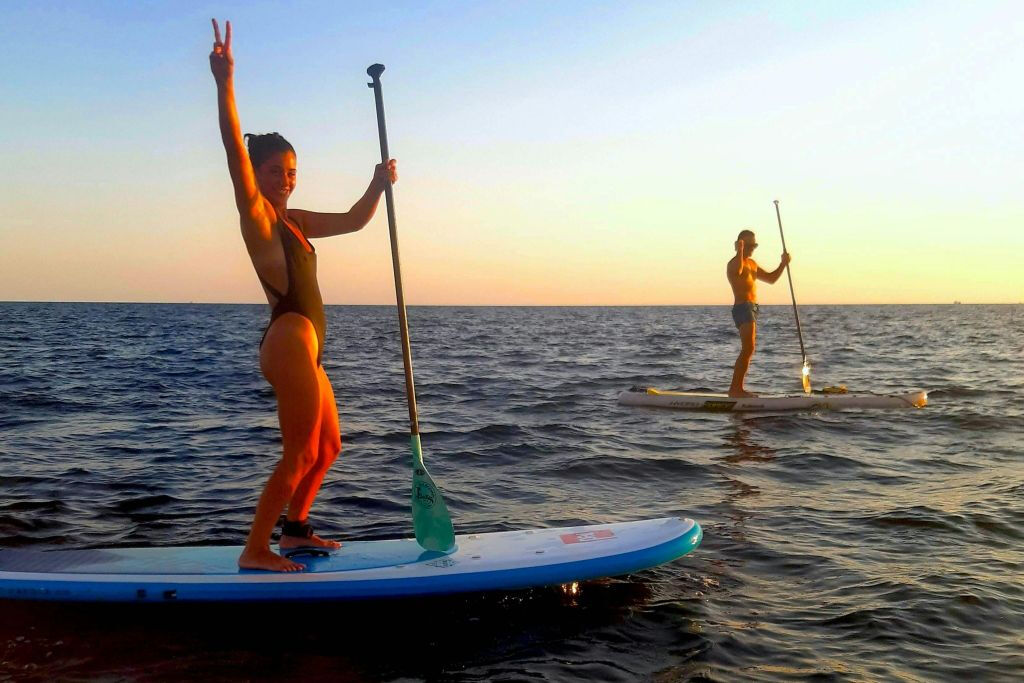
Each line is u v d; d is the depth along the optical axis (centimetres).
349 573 367
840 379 1602
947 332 4309
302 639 338
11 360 1928
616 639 342
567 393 1339
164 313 9544
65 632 341
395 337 3788
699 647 334
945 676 309
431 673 311
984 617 365
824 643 339
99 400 1193
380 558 387
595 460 740
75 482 632
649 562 394
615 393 1338
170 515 539
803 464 722
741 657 326
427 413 1084
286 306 366
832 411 1049
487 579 370
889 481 654
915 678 307
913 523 518
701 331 4650
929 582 407
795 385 1489
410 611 365
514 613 366
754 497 600
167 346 2788
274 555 374
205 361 2084
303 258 370
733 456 762
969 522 520
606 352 2605
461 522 533
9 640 334
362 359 2233
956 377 1616
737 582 410
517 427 945
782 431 909
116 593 354
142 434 887
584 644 337
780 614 370
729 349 2797
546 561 382
